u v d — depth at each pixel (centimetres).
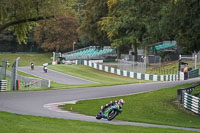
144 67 11069
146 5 5900
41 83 7362
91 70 11712
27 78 7800
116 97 5434
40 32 17025
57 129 2455
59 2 5212
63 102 4916
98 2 13062
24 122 2722
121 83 7762
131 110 4575
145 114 4409
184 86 6369
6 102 4641
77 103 4859
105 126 2761
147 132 2570
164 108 4750
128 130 2608
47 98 5272
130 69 11131
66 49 18138
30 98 5200
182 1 4962
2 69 6919
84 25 13450
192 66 12150
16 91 6231
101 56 16138
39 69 11781
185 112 4600
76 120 3052
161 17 5922
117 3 11769
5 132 2259
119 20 11375
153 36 6322
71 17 17062
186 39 5559
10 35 18200
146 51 12788
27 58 17212
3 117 2920
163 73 11194
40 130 2366
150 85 7100
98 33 13388
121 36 12069
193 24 5256
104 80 9819
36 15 5353
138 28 11206
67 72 11000
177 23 5469
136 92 6038
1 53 17525
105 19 12044
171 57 13712
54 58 14338
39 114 3606
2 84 6612
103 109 3331
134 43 12150
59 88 6812
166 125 3538
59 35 17188
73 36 17250
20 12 5281
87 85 7381
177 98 5231
